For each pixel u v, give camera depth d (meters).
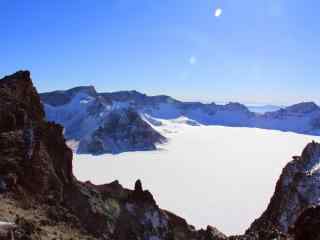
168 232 82.62
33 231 38.16
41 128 74.19
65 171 73.38
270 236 44.72
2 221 36.94
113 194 82.19
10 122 67.75
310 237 33.97
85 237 51.41
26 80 81.38
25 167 60.88
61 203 62.66
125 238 71.12
